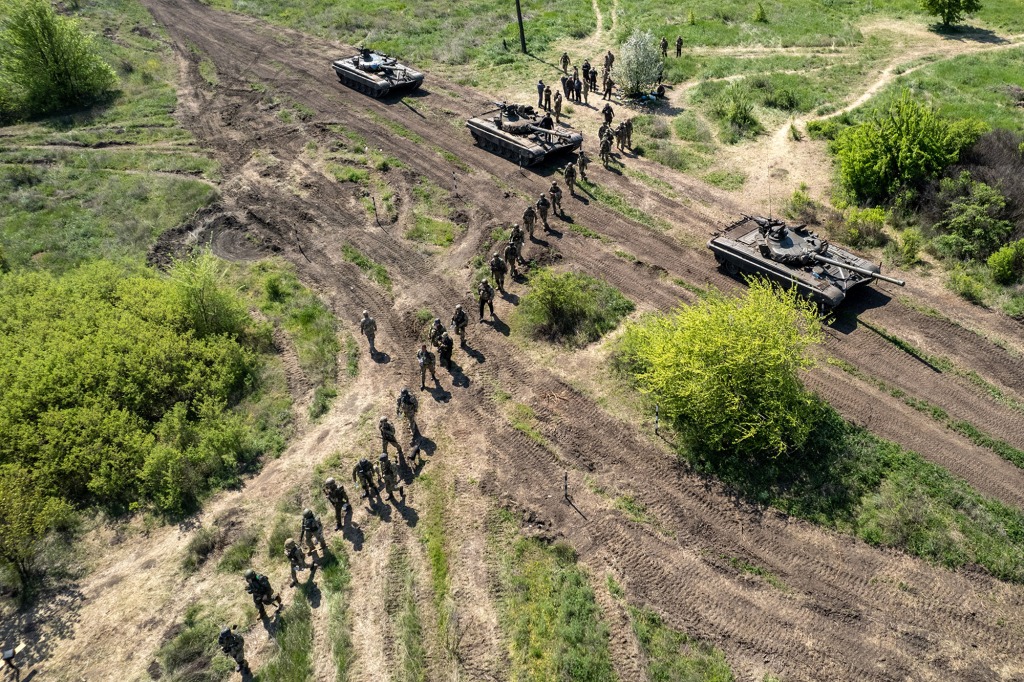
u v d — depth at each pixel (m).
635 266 25.00
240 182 31.50
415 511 16.78
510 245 24.33
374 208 29.31
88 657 14.23
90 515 17.25
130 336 21.16
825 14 49.12
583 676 13.09
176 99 39.56
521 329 22.45
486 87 39.84
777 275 22.42
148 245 27.61
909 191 26.69
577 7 51.66
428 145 33.78
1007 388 19.53
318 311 23.91
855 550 15.35
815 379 19.95
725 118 34.47
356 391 20.61
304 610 14.73
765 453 17.44
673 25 47.53
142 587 15.53
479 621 14.24
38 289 23.33
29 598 15.45
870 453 17.42
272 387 20.89
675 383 17.72
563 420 18.97
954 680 13.01
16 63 37.94
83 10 51.19
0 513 15.62
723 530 15.90
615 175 30.73
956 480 16.72
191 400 20.33
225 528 16.70
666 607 14.40
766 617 14.18
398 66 39.56
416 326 23.03
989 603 14.23
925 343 21.16
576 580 14.80
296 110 37.66
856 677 13.11
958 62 39.19
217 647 14.16
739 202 28.53
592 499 16.73
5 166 32.94
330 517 16.77
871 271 21.45
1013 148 27.91
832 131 32.69
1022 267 23.22
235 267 26.22
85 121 37.41
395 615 14.59
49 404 19.03
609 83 38.28
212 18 51.50
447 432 18.92
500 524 16.28
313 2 53.94
